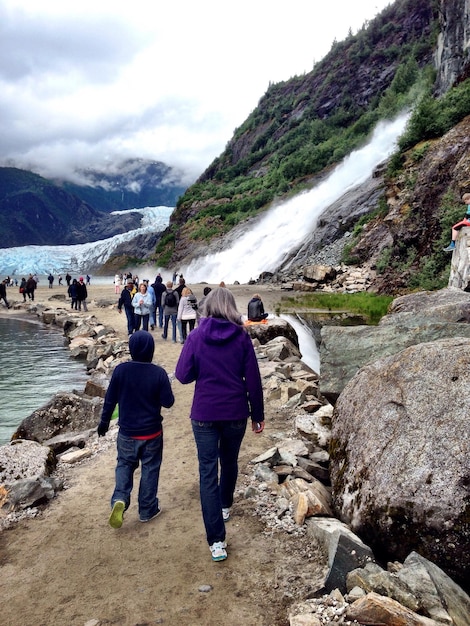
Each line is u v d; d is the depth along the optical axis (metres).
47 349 15.95
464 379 3.12
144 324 14.68
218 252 60.25
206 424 3.29
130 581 3.14
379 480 3.12
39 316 24.89
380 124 60.94
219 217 75.88
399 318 5.64
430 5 95.62
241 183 96.25
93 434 6.59
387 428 3.33
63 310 24.12
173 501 4.30
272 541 3.51
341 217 40.75
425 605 2.45
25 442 5.36
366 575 2.67
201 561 3.33
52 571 3.29
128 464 3.86
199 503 4.25
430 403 3.16
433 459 2.90
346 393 4.11
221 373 3.29
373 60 98.38
